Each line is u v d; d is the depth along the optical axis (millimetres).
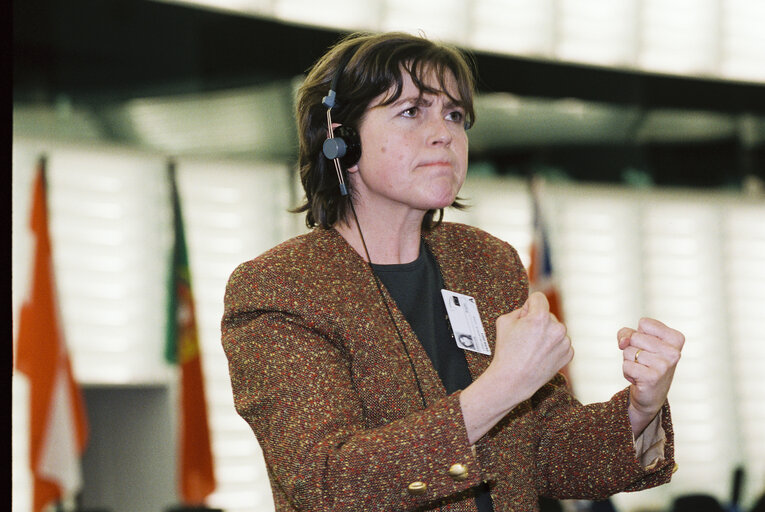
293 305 2090
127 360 11219
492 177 13750
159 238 11656
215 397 11539
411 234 2324
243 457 11500
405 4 12406
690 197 14547
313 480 1898
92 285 11188
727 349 14039
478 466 1875
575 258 13805
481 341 2244
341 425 1974
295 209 2459
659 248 14188
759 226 14727
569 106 13844
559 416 2346
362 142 2230
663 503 13016
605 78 13898
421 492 1877
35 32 10969
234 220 12125
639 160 14539
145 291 11406
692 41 14141
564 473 2285
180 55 11766
